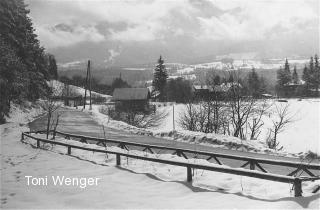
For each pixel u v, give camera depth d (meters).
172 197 9.85
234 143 22.31
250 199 9.13
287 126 48.81
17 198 10.30
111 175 12.62
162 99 102.56
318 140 42.12
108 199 9.89
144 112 54.34
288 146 39.47
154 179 11.71
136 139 26.88
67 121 44.75
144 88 78.81
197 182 11.03
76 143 20.48
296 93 117.31
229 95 31.53
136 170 13.10
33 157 17.17
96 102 122.31
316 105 70.44
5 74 40.31
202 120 33.12
